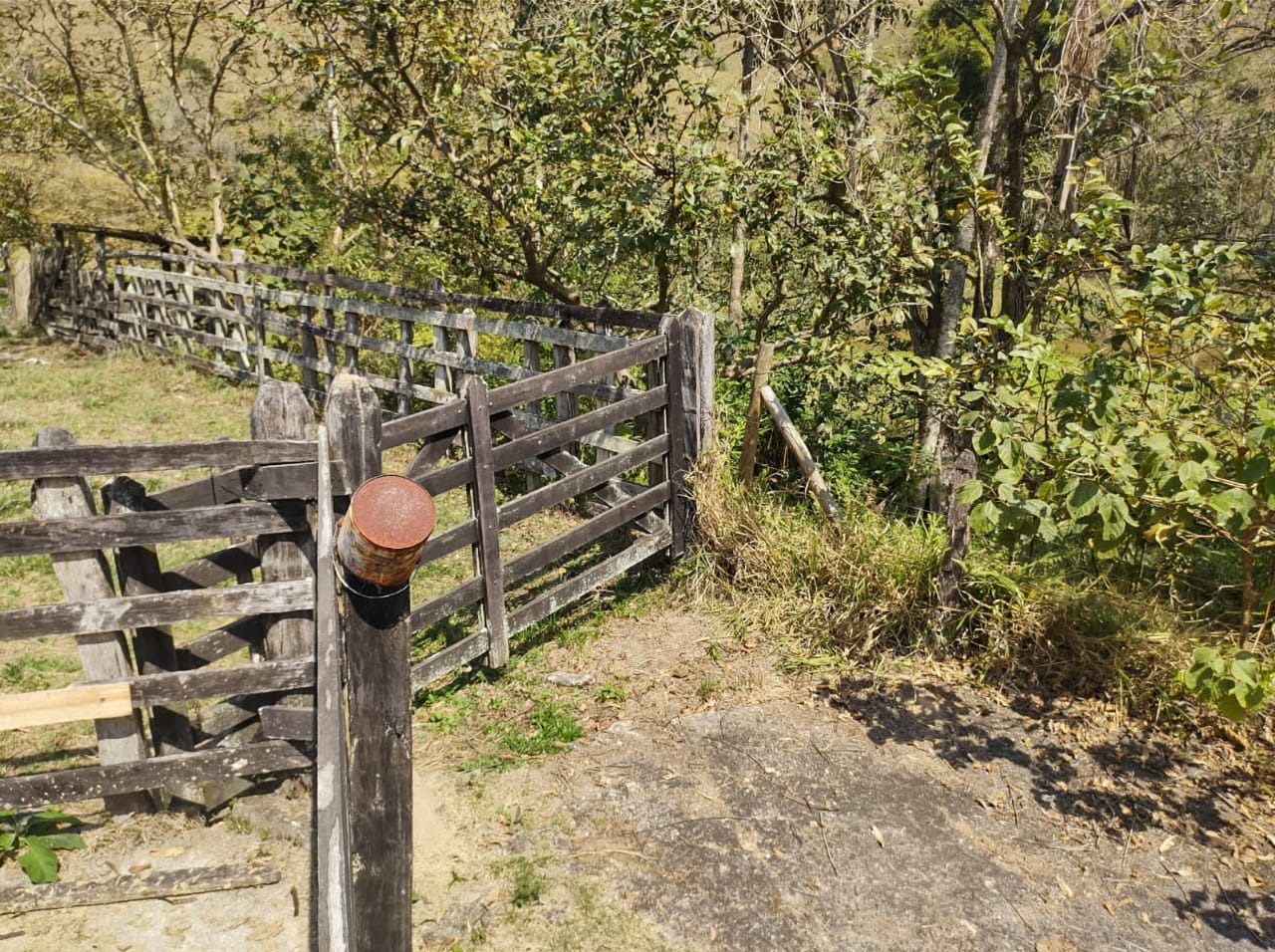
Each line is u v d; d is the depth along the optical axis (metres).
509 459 5.10
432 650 5.32
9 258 15.52
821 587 5.65
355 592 2.85
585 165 7.23
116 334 13.43
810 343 7.66
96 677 3.41
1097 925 3.58
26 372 11.45
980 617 5.25
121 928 3.21
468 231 9.18
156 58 15.13
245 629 3.78
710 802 4.17
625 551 5.91
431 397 8.48
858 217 7.44
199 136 14.54
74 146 16.47
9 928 3.18
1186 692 4.70
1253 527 4.40
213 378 11.32
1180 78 7.34
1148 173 8.49
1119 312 5.08
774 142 7.21
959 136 6.41
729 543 5.99
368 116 9.02
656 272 8.55
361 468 3.58
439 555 4.78
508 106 7.90
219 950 3.14
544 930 3.46
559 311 7.09
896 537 5.62
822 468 7.19
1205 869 3.86
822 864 3.83
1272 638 4.92
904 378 7.67
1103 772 4.40
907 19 8.44
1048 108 8.28
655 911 3.57
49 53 15.57
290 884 3.44
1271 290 5.36
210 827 3.72
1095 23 7.02
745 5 7.34
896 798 4.23
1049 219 7.58
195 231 15.88
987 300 7.17
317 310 10.92
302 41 9.49
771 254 8.08
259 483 3.44
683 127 7.19
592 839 3.93
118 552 3.47
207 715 3.74
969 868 3.84
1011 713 4.81
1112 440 4.41
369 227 12.88
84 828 3.63
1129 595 5.35
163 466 3.29
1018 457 4.48
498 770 4.36
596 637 5.55
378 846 3.00
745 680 5.11
